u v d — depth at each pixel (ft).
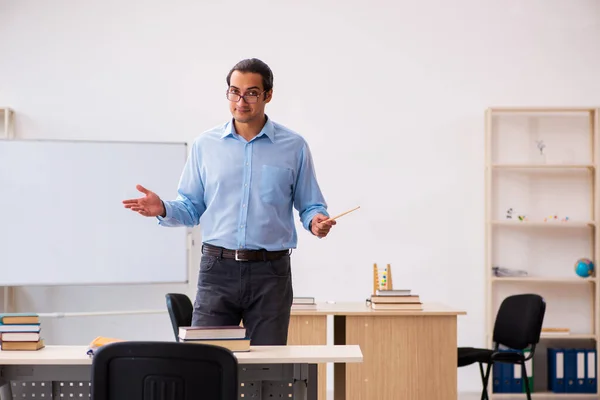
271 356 8.02
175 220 9.68
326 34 19.43
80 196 18.34
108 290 18.99
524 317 15.44
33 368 8.17
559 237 19.36
